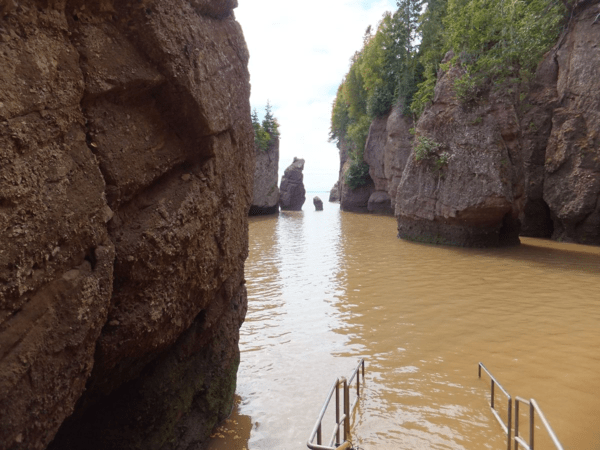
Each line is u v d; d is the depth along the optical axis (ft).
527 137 66.74
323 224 103.19
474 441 14.39
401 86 104.37
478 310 29.45
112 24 8.90
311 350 23.36
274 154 146.20
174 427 13.05
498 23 54.19
